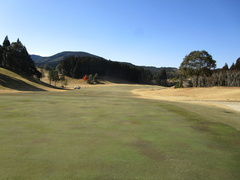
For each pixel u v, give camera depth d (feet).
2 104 43.34
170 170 12.30
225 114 37.04
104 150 15.53
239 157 14.71
